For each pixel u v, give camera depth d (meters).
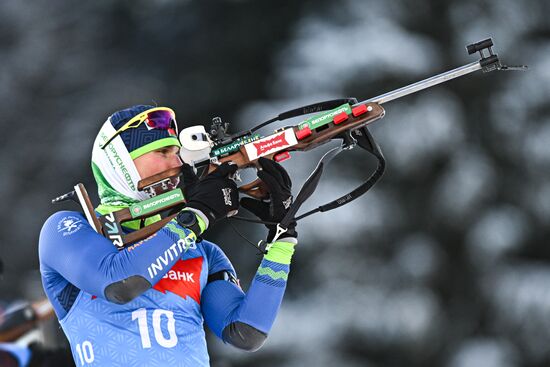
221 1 71.56
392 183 60.09
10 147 75.62
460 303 59.78
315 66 62.72
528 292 59.50
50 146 74.81
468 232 60.41
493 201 61.44
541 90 63.25
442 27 64.06
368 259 58.59
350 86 61.97
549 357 58.94
